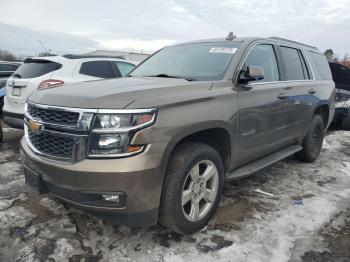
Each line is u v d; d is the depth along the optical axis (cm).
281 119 416
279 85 412
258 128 371
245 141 354
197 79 352
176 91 291
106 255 274
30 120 288
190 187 294
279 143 429
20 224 316
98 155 247
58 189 269
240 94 340
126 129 246
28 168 294
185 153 282
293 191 416
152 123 253
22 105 579
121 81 330
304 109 471
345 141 702
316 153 542
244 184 434
